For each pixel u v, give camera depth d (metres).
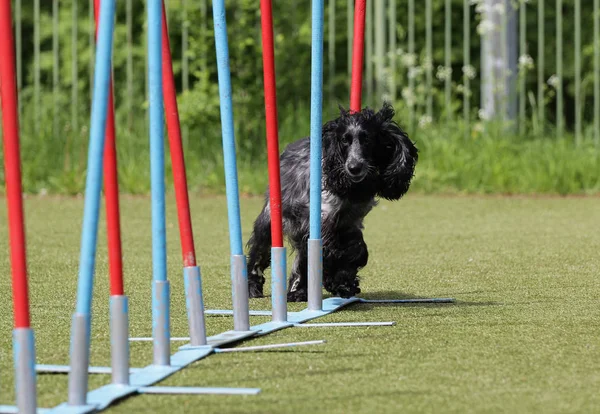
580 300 9.59
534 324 8.34
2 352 7.39
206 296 10.14
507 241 14.30
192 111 21.78
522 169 21.28
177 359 6.95
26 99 28.50
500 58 22.66
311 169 9.03
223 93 7.96
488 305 9.38
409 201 19.62
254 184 20.66
